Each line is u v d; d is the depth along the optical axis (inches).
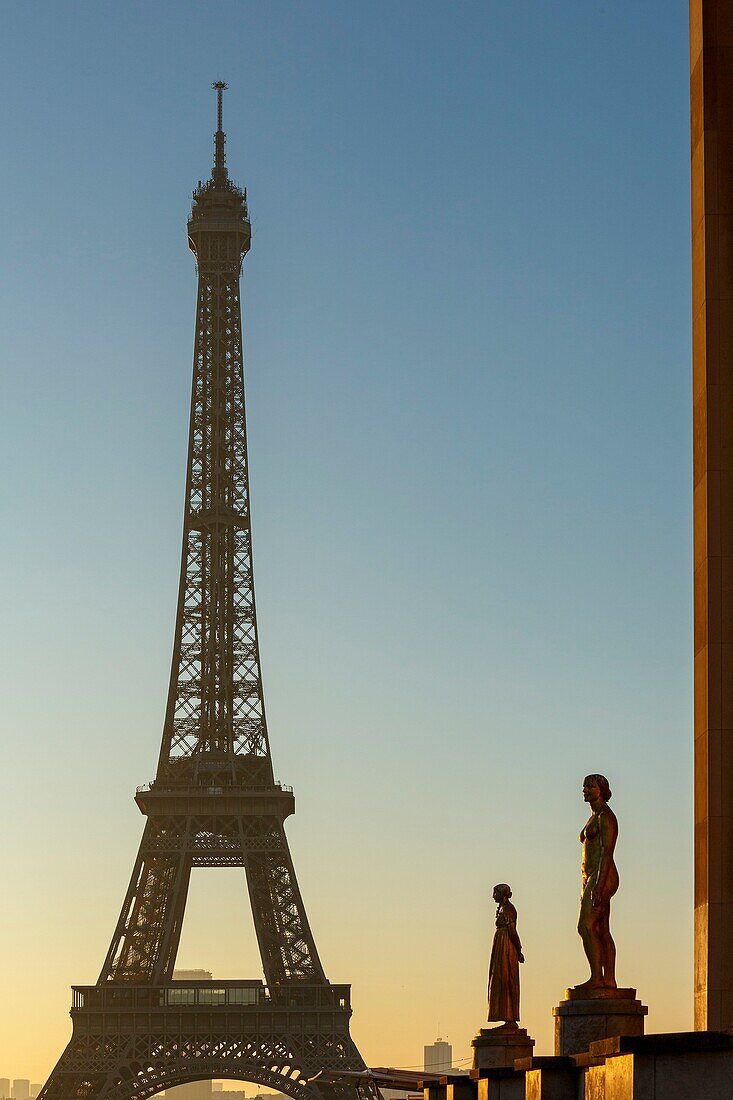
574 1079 3243.1
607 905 3469.5
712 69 4407.0
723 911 4082.2
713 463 4249.5
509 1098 3912.4
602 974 3464.6
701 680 4264.3
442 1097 5359.3
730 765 4138.8
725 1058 2502.5
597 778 3499.0
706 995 4072.3
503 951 4913.9
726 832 4114.2
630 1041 2527.1
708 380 4279.0
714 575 4212.6
